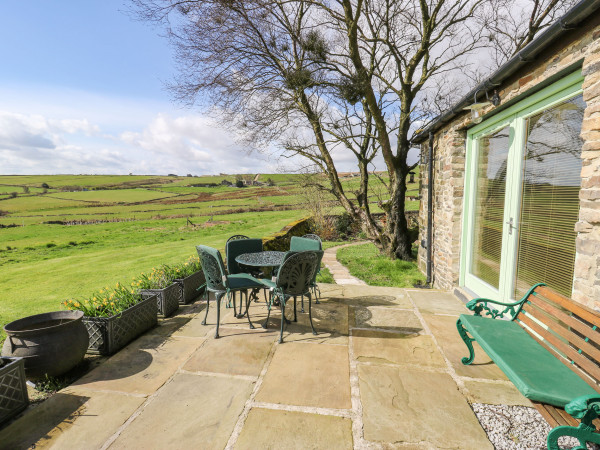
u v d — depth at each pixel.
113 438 2.09
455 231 5.30
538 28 8.21
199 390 2.61
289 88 8.18
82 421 2.26
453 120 5.23
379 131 8.09
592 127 2.33
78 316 3.03
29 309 5.92
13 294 7.18
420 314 4.32
